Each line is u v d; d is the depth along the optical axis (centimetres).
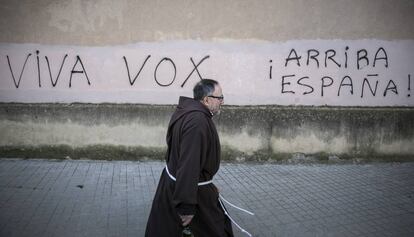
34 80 557
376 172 565
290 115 591
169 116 571
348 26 591
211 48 574
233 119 582
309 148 602
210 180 266
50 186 459
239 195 459
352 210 421
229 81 584
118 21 555
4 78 553
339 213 412
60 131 562
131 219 378
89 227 357
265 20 577
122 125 569
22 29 545
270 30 580
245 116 584
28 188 448
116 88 568
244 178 523
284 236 357
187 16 564
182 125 252
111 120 566
